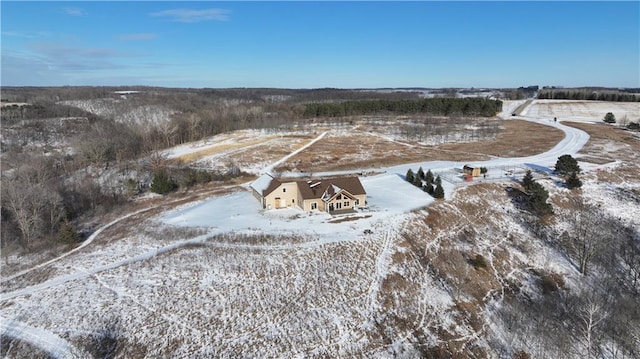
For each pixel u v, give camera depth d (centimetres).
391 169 7656
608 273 4316
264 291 3703
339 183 5588
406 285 3906
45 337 3158
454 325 3469
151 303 3534
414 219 5109
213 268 4031
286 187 5616
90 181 6638
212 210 5569
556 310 3694
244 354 3028
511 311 3672
